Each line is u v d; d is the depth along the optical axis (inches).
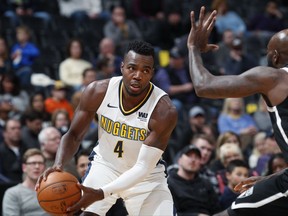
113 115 244.7
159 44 679.7
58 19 671.1
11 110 495.5
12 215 338.6
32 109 455.8
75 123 246.7
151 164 241.1
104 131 248.1
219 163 413.1
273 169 368.2
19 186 345.1
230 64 604.7
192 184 371.9
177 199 367.9
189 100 573.9
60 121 440.1
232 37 620.7
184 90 570.3
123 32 651.5
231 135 414.3
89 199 228.8
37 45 633.0
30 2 684.7
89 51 625.9
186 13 740.7
